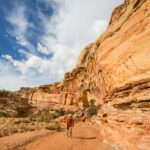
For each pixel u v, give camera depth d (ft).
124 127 36.17
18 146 40.32
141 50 36.24
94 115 89.15
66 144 42.45
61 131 62.64
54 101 203.10
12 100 169.99
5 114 116.06
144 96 30.86
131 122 33.14
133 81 36.22
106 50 63.57
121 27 54.75
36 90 247.50
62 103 187.11
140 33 39.11
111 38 61.46
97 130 60.85
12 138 47.16
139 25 41.01
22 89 287.89
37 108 189.98
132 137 31.27
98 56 74.13
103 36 75.92
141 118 30.12
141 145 27.71
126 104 37.63
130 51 41.65
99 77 73.51
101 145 40.50
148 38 34.83
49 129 65.26
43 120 95.30
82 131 59.47
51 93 218.59
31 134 53.26
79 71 186.60
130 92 36.96
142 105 31.04
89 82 117.08
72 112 134.62
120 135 36.86
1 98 158.71
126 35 47.62
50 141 45.85
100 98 80.69
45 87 241.96
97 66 77.05
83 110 120.98
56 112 148.36
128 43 44.42
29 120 86.43
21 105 170.19
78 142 44.09
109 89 54.54
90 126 70.74
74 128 65.77
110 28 69.41
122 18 57.11
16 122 73.82
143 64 34.12
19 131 57.88
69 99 178.91
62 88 202.59
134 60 38.11
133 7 47.93
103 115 56.90
